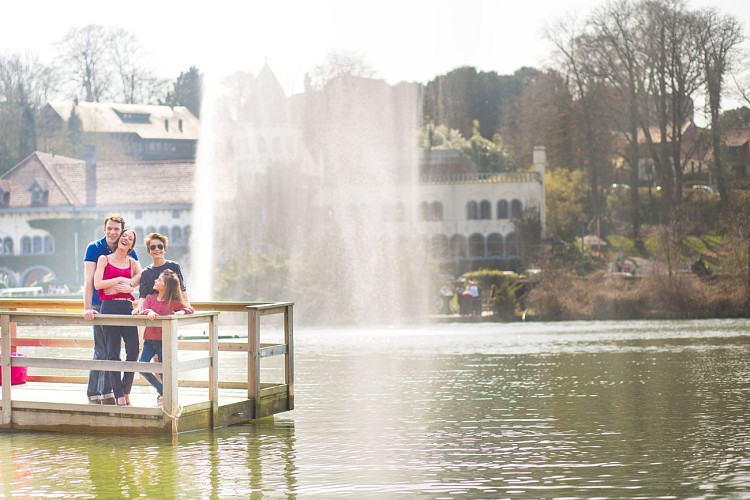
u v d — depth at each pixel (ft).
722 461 35.53
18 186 290.76
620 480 32.55
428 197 238.89
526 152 274.16
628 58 252.83
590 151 263.49
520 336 108.68
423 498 30.50
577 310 156.15
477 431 42.65
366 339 104.37
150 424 40.19
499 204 238.68
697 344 93.40
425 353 85.56
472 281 167.73
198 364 41.42
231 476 33.55
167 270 41.01
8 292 239.50
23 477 33.40
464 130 279.69
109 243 40.55
